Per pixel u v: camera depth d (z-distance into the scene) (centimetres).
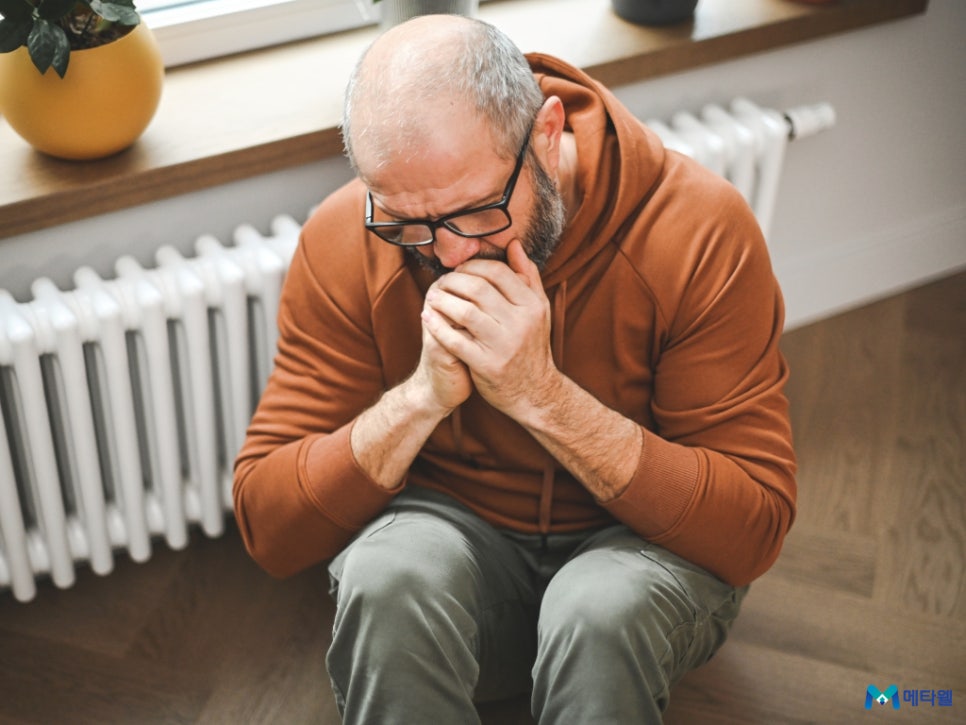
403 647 120
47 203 147
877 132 212
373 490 129
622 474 124
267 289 157
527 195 117
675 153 138
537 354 121
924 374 219
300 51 178
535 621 145
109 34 143
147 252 164
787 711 162
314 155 161
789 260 224
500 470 140
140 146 155
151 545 189
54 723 162
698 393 130
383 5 158
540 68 145
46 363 160
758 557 130
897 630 173
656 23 179
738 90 192
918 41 202
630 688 118
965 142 222
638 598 121
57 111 142
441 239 116
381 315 135
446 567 126
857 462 201
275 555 137
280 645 173
